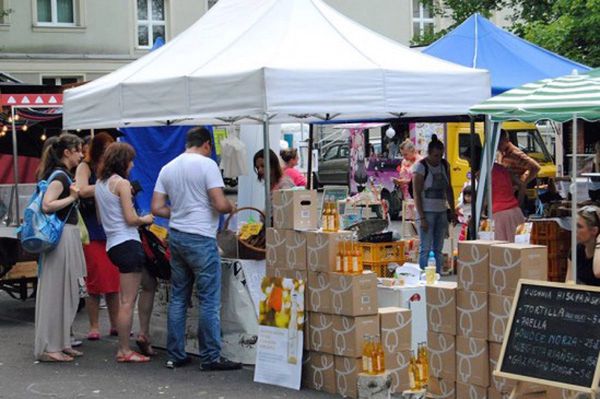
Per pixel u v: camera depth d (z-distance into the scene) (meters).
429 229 12.98
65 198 9.21
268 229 8.55
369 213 15.79
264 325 8.49
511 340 6.81
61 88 16.30
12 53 34.53
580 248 7.93
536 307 6.75
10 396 8.20
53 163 9.33
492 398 7.18
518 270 6.96
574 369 6.47
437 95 9.17
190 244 8.69
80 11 35.59
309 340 8.24
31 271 12.26
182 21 37.72
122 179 9.09
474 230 12.09
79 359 9.50
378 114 10.40
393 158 24.56
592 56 21.17
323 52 9.10
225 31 9.94
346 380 7.96
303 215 8.33
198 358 9.41
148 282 9.52
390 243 10.65
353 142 25.03
